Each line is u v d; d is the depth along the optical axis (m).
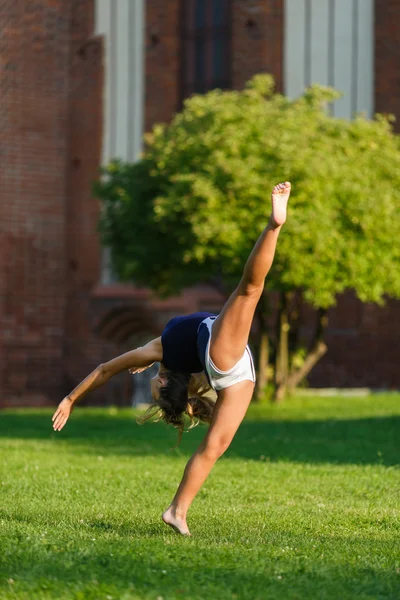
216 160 39.81
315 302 40.78
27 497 18.03
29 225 59.91
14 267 59.66
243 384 13.35
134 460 25.31
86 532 13.51
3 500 17.59
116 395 60.03
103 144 60.31
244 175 38.81
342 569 11.41
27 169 59.97
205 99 43.66
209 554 11.68
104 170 47.94
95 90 60.44
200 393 13.95
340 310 55.50
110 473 22.14
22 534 13.16
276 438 31.36
